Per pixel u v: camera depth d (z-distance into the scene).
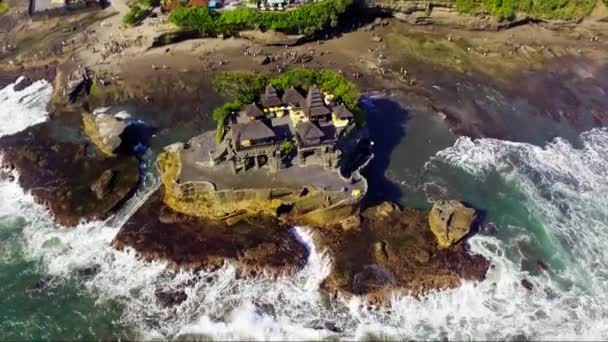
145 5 146.25
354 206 91.31
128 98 121.00
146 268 85.00
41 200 96.00
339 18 142.88
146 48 135.38
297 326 77.81
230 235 89.06
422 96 122.25
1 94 123.06
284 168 96.50
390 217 92.81
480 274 84.25
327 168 96.31
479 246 89.06
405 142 109.62
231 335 76.69
